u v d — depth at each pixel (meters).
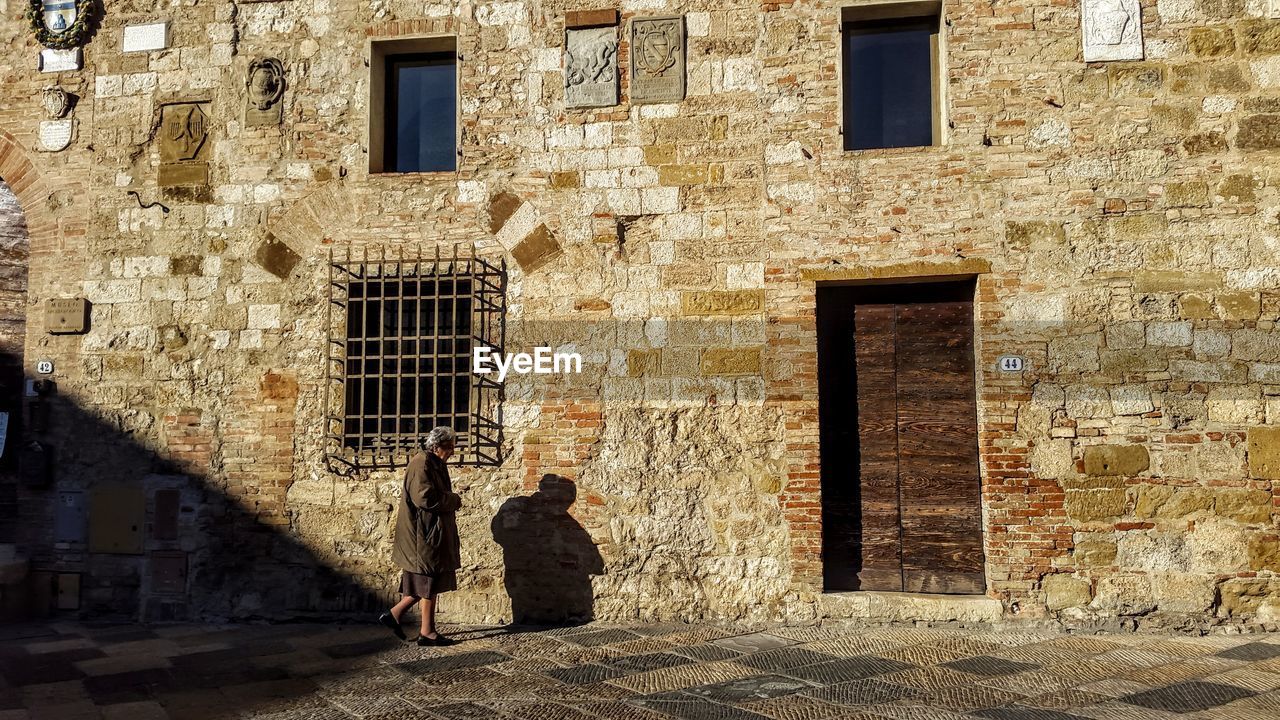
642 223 7.39
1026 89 7.00
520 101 7.61
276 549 7.59
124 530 7.80
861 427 7.25
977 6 7.09
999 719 4.70
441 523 6.68
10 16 8.38
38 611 7.85
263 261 7.83
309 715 5.04
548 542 7.25
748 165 7.27
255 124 7.94
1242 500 6.57
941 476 7.09
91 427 7.94
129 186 8.09
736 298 7.20
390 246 7.67
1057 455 6.75
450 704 5.16
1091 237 6.86
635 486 7.20
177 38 8.13
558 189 7.50
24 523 7.98
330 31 7.93
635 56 7.47
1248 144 6.79
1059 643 6.26
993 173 6.98
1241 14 6.89
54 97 8.21
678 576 7.09
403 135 8.13
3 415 8.59
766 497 7.04
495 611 7.27
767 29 7.33
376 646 6.58
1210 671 5.54
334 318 7.69
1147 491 6.65
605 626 6.98
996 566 6.74
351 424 7.63
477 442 7.38
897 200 7.07
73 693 5.51
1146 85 6.92
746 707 4.97
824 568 7.19
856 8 7.27
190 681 5.77
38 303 8.11
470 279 7.48
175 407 7.85
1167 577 6.59
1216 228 6.76
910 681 5.41
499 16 7.70
